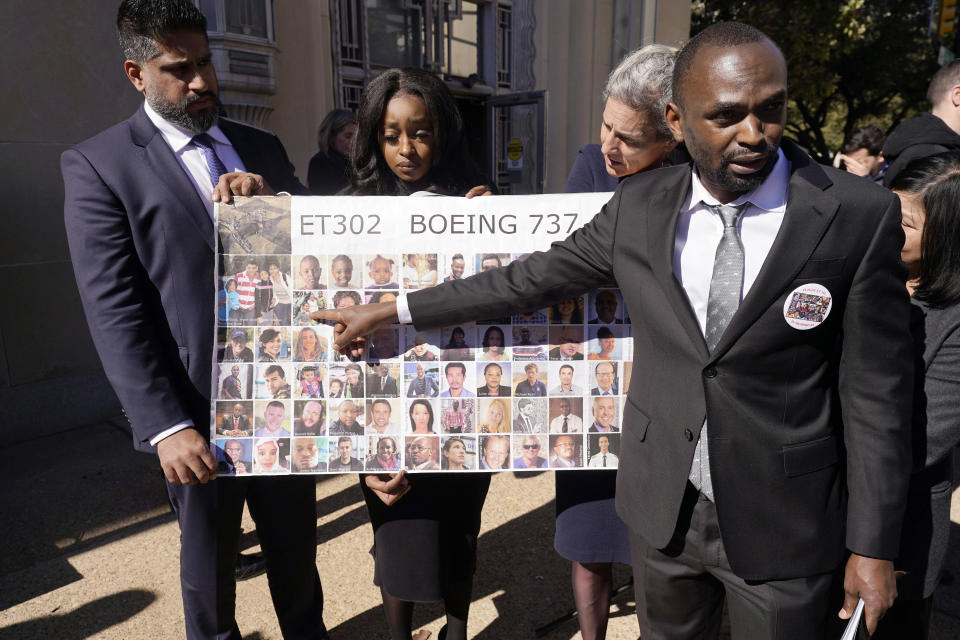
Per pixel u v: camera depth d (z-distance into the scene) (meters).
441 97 1.76
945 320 1.44
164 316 1.73
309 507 2.05
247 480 1.94
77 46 3.97
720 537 1.38
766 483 1.28
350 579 2.64
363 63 6.45
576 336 1.65
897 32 17.33
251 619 2.42
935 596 2.51
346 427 1.66
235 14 4.48
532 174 7.54
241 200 1.61
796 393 1.26
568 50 8.05
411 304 1.56
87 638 2.30
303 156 5.43
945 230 1.42
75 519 3.10
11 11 3.72
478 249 1.64
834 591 1.39
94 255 1.63
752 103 1.11
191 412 1.74
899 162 3.06
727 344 1.24
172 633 2.33
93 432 4.08
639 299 1.38
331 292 1.63
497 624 2.39
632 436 1.47
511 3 8.09
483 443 1.67
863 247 1.18
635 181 1.46
